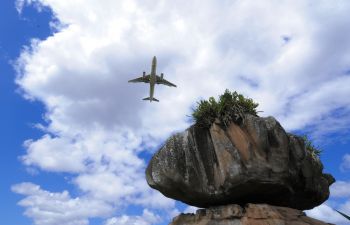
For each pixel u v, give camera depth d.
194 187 16.20
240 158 15.52
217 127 16.73
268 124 16.33
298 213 15.52
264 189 15.67
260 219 14.86
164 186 16.67
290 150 16.80
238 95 17.62
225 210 15.67
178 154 16.80
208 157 16.64
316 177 17.75
